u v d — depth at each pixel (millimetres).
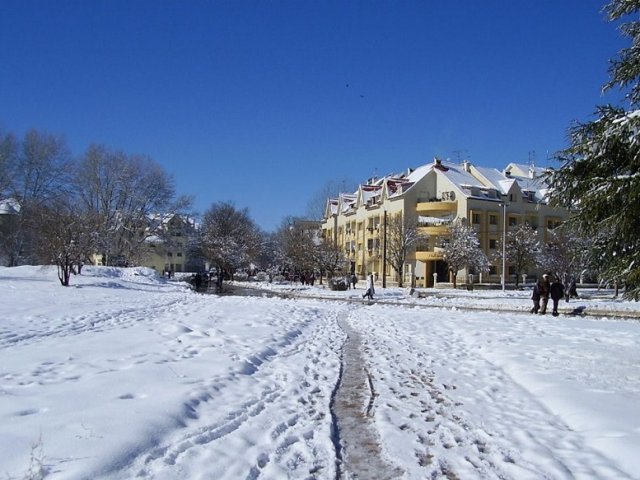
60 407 6793
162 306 24203
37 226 44625
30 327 15359
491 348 13781
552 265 43688
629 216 9289
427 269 64438
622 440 6461
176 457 5539
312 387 9555
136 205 61125
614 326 18781
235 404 7824
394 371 11250
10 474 4586
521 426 7406
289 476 5449
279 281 78812
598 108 10078
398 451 6391
